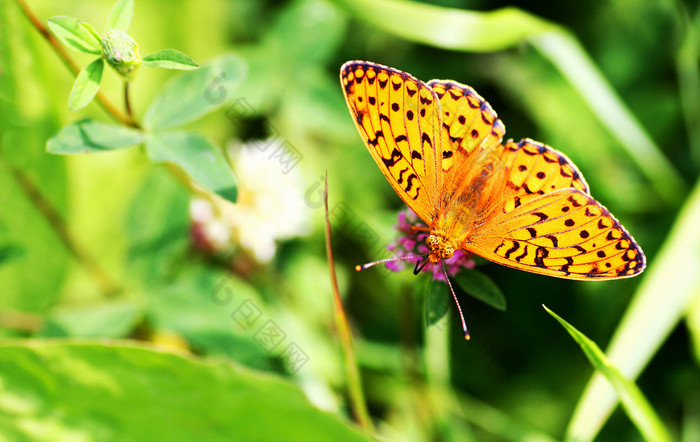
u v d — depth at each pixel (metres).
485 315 0.56
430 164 0.51
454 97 0.51
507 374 0.56
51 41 0.52
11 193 0.55
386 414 0.55
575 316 0.57
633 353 0.54
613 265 0.50
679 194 0.57
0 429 0.51
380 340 0.56
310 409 0.51
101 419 0.51
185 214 0.55
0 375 0.51
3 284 0.55
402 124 0.51
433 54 0.58
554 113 0.58
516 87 0.58
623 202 0.57
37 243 0.55
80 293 0.56
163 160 0.52
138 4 0.56
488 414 0.56
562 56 0.56
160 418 0.51
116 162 0.56
